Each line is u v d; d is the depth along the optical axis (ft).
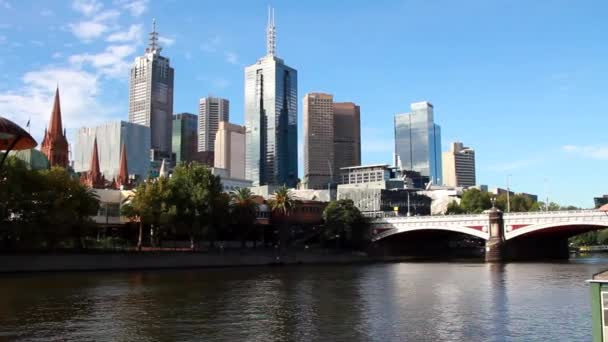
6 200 335.88
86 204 379.55
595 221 468.34
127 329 149.18
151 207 419.33
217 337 139.33
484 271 367.66
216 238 525.34
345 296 222.69
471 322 159.02
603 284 92.73
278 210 584.40
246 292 236.84
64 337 138.92
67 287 251.60
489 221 524.11
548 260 529.86
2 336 139.85
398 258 599.16
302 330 148.25
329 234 578.25
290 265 472.85
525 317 166.91
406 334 142.51
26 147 234.99
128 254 382.42
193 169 458.91
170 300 207.92
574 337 137.39
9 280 285.64
